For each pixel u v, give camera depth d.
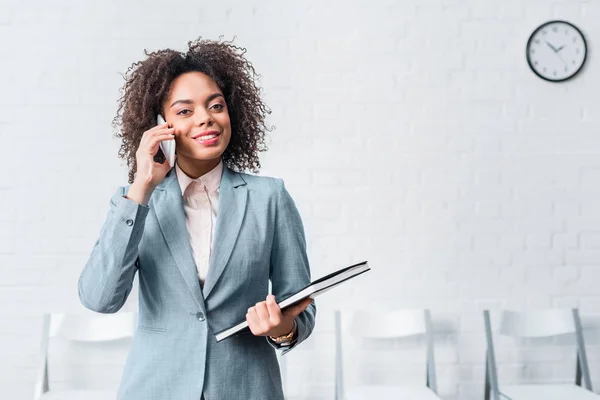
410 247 2.99
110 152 2.91
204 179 1.31
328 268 2.96
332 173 2.96
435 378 2.79
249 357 1.25
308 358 2.97
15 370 2.89
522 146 3.00
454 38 2.97
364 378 2.98
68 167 2.90
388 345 2.98
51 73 2.89
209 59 1.38
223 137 1.27
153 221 1.26
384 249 2.98
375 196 2.97
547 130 3.00
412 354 2.98
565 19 2.99
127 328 2.70
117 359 2.92
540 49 2.98
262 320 1.13
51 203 2.90
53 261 2.90
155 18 2.90
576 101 3.01
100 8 2.89
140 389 1.22
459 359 2.99
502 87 2.98
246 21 2.92
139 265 1.26
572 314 2.84
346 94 2.95
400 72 2.96
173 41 2.90
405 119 2.97
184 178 1.31
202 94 1.27
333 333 2.97
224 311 1.25
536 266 3.01
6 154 2.89
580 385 2.88
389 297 2.99
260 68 2.93
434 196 2.98
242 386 1.23
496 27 2.97
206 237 1.28
